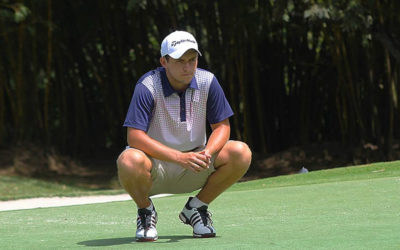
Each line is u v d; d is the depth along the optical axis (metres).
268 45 45.88
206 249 9.33
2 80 43.22
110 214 16.58
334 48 40.88
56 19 44.84
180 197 20.83
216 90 10.90
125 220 15.11
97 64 49.44
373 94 40.50
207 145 10.79
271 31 43.84
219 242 10.14
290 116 46.97
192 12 41.28
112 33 47.88
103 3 46.00
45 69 45.94
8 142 43.62
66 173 42.62
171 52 10.28
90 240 11.27
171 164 10.88
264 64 46.31
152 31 47.41
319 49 45.59
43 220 15.41
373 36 36.72
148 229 10.77
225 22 40.06
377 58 41.84
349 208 14.51
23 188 36.34
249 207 16.05
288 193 18.44
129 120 10.68
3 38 42.97
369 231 10.75
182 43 10.28
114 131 50.66
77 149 48.53
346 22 32.25
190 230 12.64
